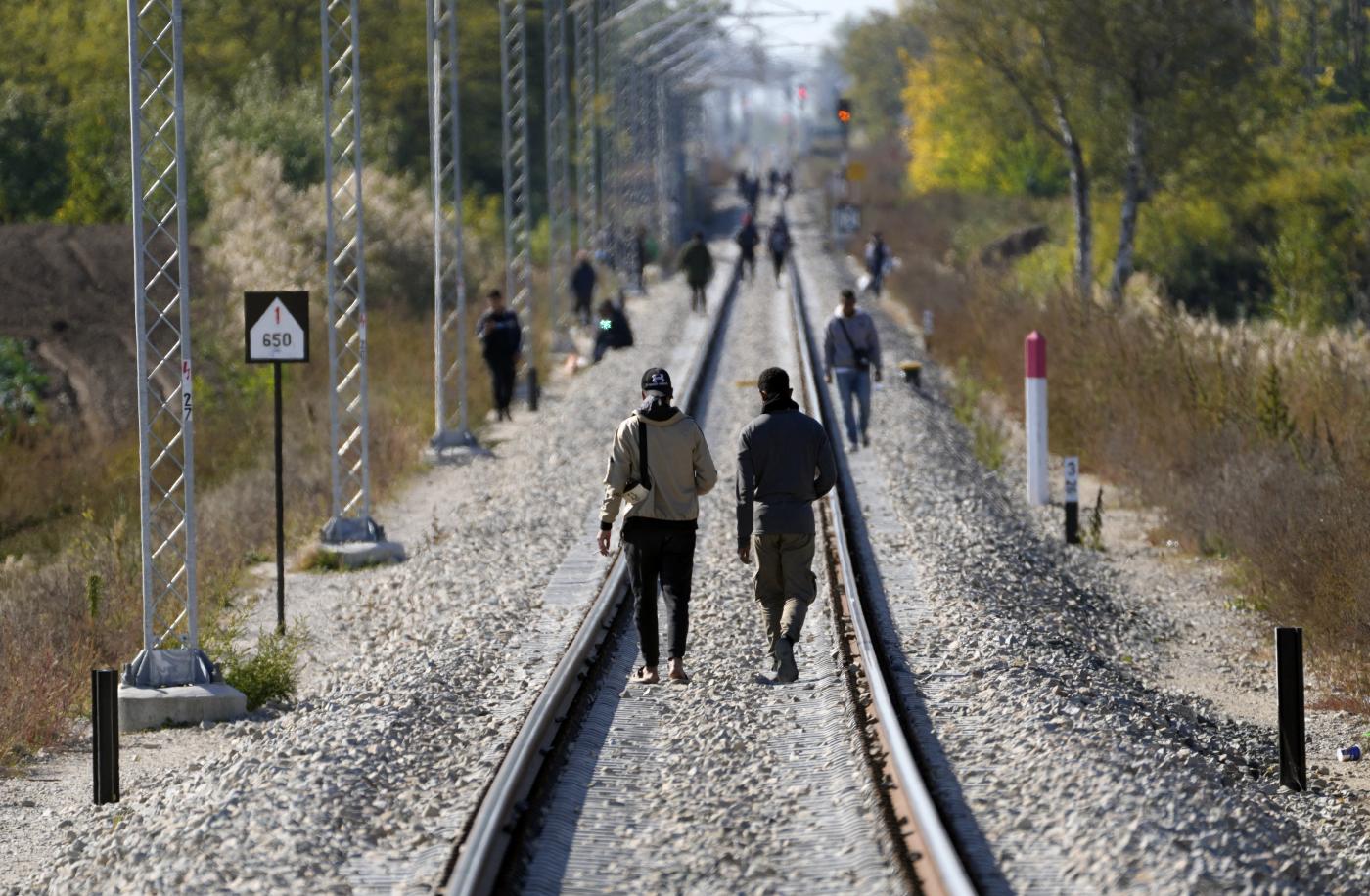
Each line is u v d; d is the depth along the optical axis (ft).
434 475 297.94
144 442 148.46
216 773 118.32
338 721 125.39
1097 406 302.45
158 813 110.32
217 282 402.31
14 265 379.14
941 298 554.46
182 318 149.38
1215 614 191.21
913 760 100.48
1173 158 513.45
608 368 444.96
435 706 127.85
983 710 121.29
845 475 246.06
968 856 88.63
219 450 317.22
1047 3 506.89
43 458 296.30
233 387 359.66
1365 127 502.79
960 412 358.23
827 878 88.28
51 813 122.72
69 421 326.03
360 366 225.15
